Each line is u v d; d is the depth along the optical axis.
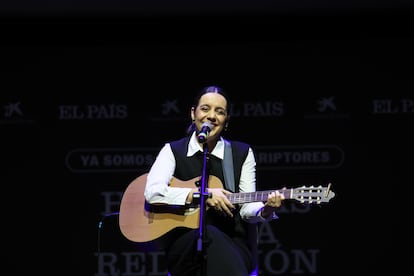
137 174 10.66
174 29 10.94
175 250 6.21
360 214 10.42
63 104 10.77
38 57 10.85
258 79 10.75
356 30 10.77
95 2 10.51
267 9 10.70
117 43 10.89
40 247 10.52
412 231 10.34
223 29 10.91
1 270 10.48
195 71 10.81
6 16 10.85
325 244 10.41
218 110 6.60
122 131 10.74
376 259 10.34
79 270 10.49
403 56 10.68
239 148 6.88
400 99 10.60
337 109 10.64
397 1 10.48
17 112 10.75
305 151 10.59
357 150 10.55
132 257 10.52
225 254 6.01
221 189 6.37
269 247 10.45
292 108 10.67
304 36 10.78
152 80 10.82
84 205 10.61
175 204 6.44
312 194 6.09
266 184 10.55
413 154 10.48
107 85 10.81
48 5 10.58
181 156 6.77
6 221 10.56
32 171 10.66
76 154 10.70
